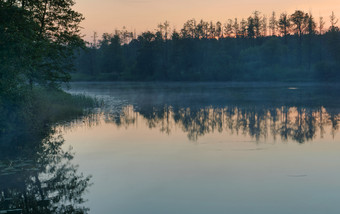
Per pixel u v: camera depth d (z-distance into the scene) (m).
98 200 9.08
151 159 13.38
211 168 12.00
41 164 12.77
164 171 11.71
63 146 16.03
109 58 141.38
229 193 9.51
